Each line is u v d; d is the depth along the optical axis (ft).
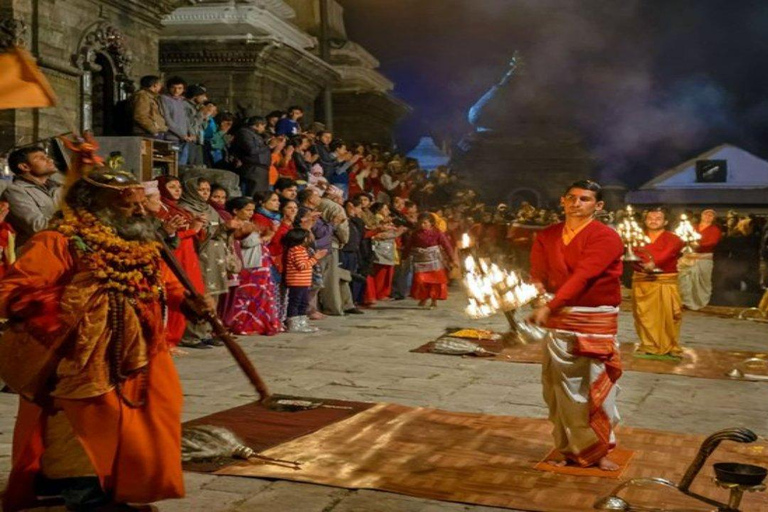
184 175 43.93
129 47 50.42
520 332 19.65
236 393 26.50
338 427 22.40
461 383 29.17
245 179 47.91
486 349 36.27
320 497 17.12
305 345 36.70
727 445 21.68
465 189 86.84
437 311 52.08
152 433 14.26
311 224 41.93
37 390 14.06
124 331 14.20
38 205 26.71
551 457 19.97
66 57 44.24
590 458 19.21
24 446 14.21
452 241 73.05
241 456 19.27
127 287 14.25
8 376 14.06
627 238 36.83
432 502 17.01
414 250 54.08
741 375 31.83
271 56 66.64
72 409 13.96
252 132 47.98
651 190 111.96
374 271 55.83
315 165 54.85
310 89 77.77
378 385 28.53
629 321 50.26
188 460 18.85
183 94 48.73
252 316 39.01
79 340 13.93
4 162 33.83
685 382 30.73
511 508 16.69
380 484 17.85
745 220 68.85
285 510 16.37
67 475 14.26
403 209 62.85
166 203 32.81
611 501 16.56
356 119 91.76
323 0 85.10
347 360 33.22
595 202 19.47
